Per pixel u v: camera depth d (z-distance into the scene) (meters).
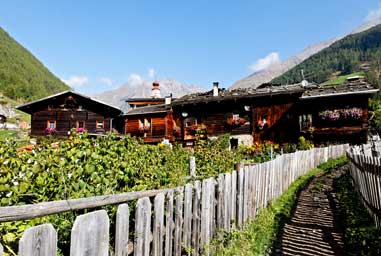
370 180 6.30
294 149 22.97
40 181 3.37
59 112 35.03
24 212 1.83
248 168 6.64
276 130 28.58
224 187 5.33
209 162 9.90
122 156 5.26
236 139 30.11
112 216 3.38
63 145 4.62
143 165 5.48
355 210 7.03
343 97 26.30
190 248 3.93
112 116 35.59
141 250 3.01
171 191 3.68
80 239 2.20
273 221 6.94
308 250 5.35
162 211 3.46
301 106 27.95
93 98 34.38
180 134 33.19
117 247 2.65
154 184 5.28
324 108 26.95
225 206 5.29
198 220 4.36
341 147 22.34
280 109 28.67
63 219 2.94
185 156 10.62
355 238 5.53
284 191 10.30
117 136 5.80
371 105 35.88
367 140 25.39
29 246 1.78
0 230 2.45
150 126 35.25
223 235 5.05
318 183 11.68
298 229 6.44
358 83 27.34
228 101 30.78
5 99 82.38
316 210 7.89
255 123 29.56
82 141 4.76
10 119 59.53
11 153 4.02
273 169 8.95
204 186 4.58
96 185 4.08
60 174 3.66
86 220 2.26
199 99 32.03
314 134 27.02
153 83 47.44
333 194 9.60
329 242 5.70
